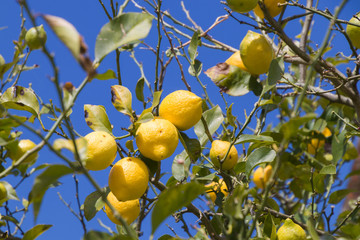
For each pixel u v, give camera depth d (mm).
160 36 1134
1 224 1142
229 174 1159
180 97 1052
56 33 781
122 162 990
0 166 1105
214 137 1426
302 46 1564
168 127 1008
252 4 1157
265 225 1099
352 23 1248
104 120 1050
